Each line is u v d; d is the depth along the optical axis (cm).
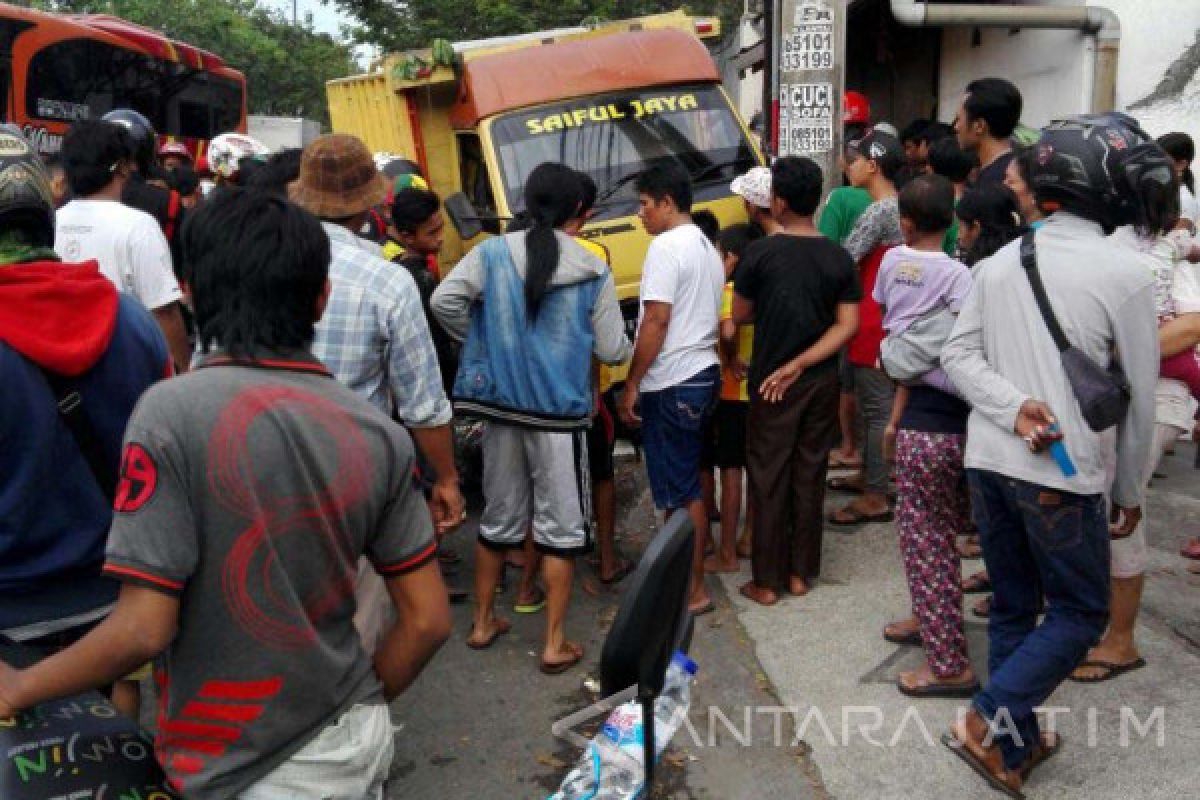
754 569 452
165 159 889
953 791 318
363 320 303
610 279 393
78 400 221
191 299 179
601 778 221
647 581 174
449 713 380
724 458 479
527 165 655
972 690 368
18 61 1186
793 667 396
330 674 177
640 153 670
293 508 168
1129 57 768
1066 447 288
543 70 689
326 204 309
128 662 162
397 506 184
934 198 373
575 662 412
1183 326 379
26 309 215
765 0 780
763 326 435
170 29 3722
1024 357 296
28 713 184
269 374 173
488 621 429
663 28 740
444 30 2134
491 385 389
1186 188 538
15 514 216
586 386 394
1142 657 382
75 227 358
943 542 366
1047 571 299
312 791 177
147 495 161
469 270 390
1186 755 327
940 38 1065
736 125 704
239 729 171
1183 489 564
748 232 521
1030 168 301
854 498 567
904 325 370
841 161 590
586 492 402
